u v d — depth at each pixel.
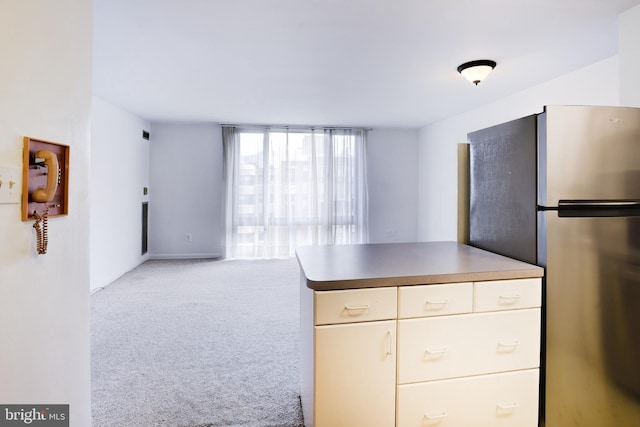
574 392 1.53
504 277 1.48
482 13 2.13
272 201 5.95
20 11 1.04
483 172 1.99
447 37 2.48
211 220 5.95
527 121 1.60
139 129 5.29
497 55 2.81
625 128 1.52
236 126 5.79
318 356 1.35
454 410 1.46
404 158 6.49
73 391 1.38
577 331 1.52
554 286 1.50
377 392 1.40
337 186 6.11
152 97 4.11
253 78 3.41
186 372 2.29
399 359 1.41
